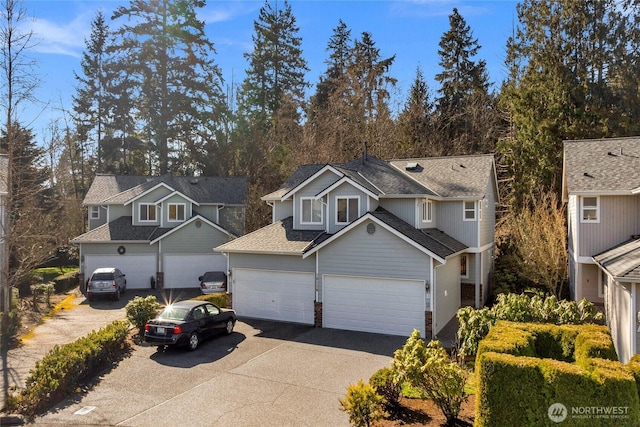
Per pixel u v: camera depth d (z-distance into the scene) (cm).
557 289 2223
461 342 1463
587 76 2834
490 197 2572
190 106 4200
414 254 1633
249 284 2002
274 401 1054
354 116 3950
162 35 4069
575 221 1861
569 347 1073
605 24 2894
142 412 1000
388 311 1686
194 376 1227
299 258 1873
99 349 1279
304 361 1357
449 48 4347
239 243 2056
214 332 1605
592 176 1802
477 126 3947
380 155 3716
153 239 2839
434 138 4000
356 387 862
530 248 2122
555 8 3033
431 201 2205
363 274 1725
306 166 2648
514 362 775
